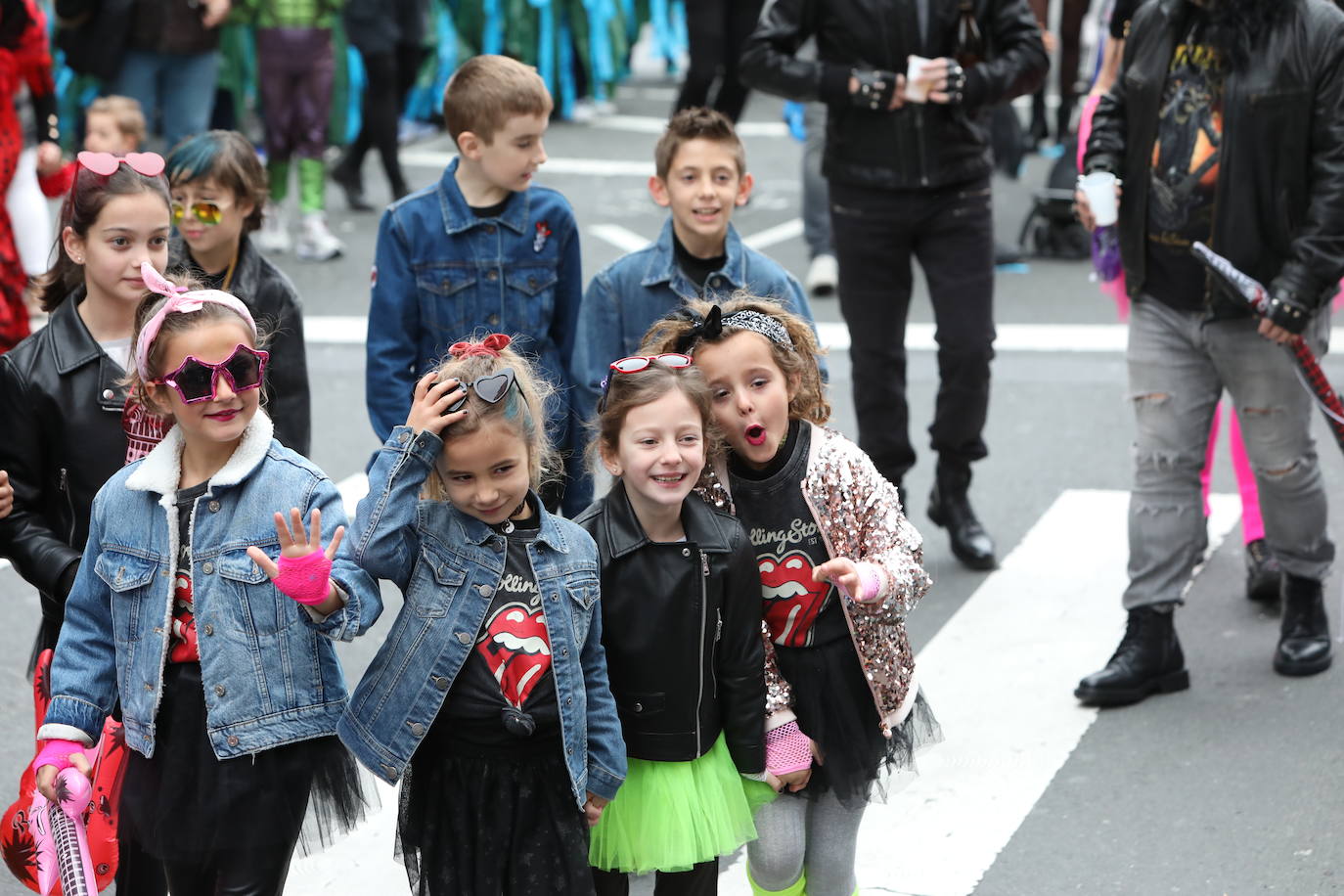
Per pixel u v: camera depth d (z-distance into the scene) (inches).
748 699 177.2
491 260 255.0
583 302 251.1
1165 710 262.8
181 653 173.2
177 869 176.4
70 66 518.3
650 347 186.2
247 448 174.2
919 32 308.0
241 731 170.6
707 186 238.2
